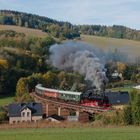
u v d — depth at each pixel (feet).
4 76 453.58
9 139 139.74
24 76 487.61
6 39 627.05
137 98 191.52
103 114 217.36
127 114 192.44
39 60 538.47
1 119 280.92
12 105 291.17
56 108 301.43
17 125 195.00
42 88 342.85
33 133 152.87
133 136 141.18
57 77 467.93
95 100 259.19
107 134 146.72
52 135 146.82
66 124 196.54
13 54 524.11
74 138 139.85
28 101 351.46
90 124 194.90
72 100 285.84
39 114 289.33
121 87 468.34
